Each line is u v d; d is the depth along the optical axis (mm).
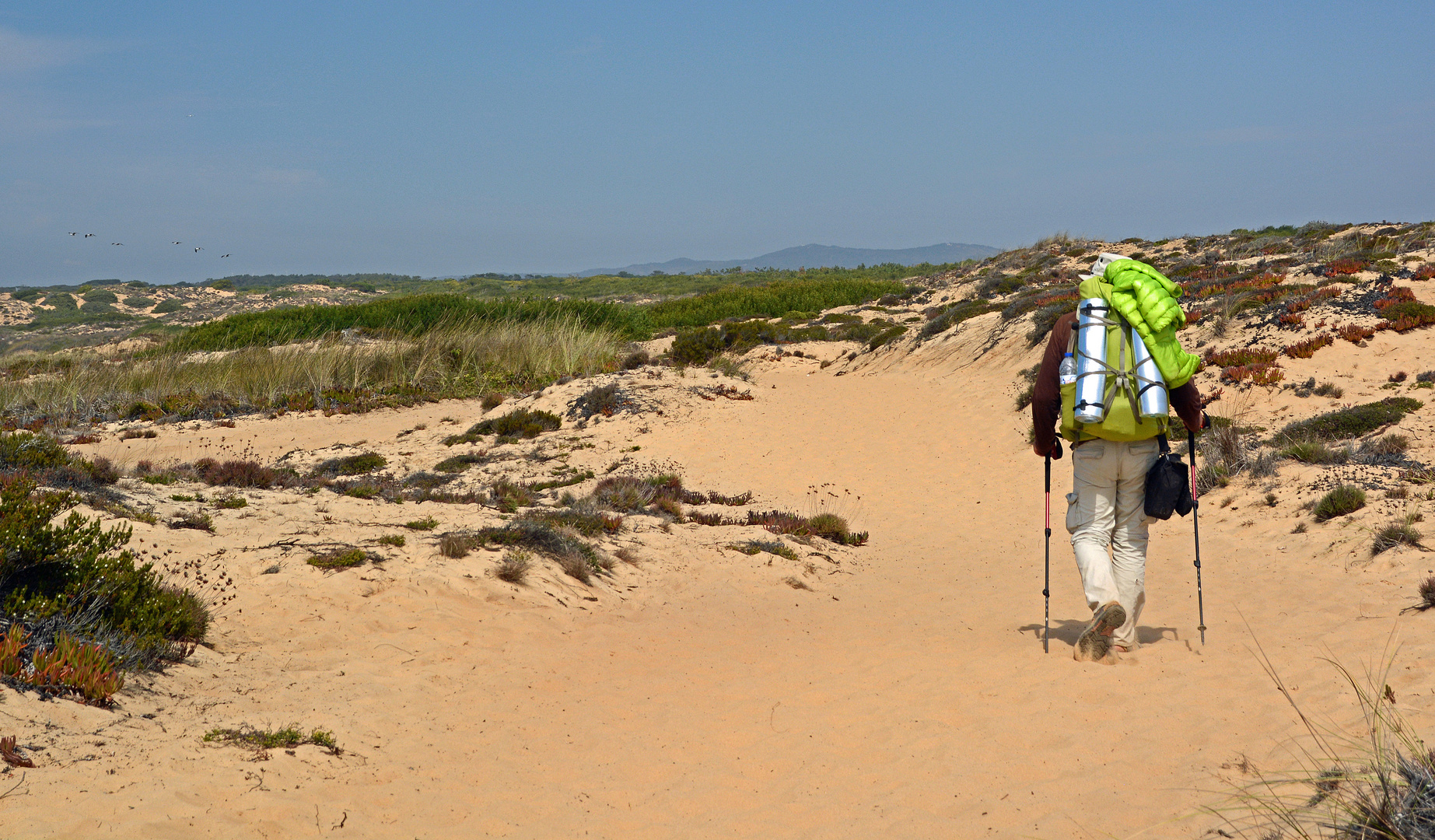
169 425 21750
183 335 36500
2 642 4574
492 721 5215
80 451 18312
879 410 21391
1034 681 5570
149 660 5207
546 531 9109
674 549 10328
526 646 6762
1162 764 4102
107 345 42094
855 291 49000
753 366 30078
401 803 4004
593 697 5762
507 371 26969
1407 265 21328
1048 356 5988
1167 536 10984
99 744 4012
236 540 8398
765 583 9344
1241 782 3707
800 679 6121
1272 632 6434
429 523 9656
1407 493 10102
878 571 10516
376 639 6484
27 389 24000
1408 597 7039
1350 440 12781
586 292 101688
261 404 24000
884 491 15344
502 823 3914
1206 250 37656
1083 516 6016
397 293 112625
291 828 3576
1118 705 4980
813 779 4387
